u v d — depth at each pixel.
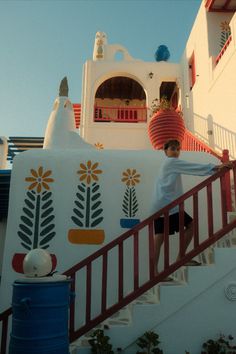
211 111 9.70
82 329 3.58
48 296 2.89
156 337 3.44
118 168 5.90
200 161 6.00
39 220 5.60
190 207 5.73
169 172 4.36
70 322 3.59
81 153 5.99
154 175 5.89
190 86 12.16
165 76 13.20
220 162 6.05
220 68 9.03
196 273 3.81
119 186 5.82
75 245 5.51
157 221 4.27
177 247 5.54
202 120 10.48
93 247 5.51
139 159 5.97
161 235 4.24
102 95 15.95
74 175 5.84
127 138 11.92
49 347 2.80
